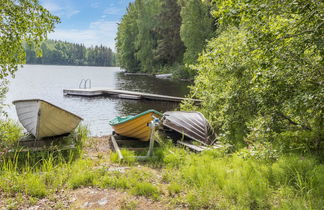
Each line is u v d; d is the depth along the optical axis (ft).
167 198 9.71
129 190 10.49
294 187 9.68
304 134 12.67
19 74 131.03
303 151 13.09
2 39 12.87
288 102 10.12
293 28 9.02
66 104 47.24
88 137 23.53
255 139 13.32
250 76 15.10
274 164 11.59
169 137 20.84
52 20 13.78
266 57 9.86
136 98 54.19
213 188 10.21
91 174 11.73
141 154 17.34
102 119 35.37
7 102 44.98
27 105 19.52
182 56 122.11
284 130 12.10
